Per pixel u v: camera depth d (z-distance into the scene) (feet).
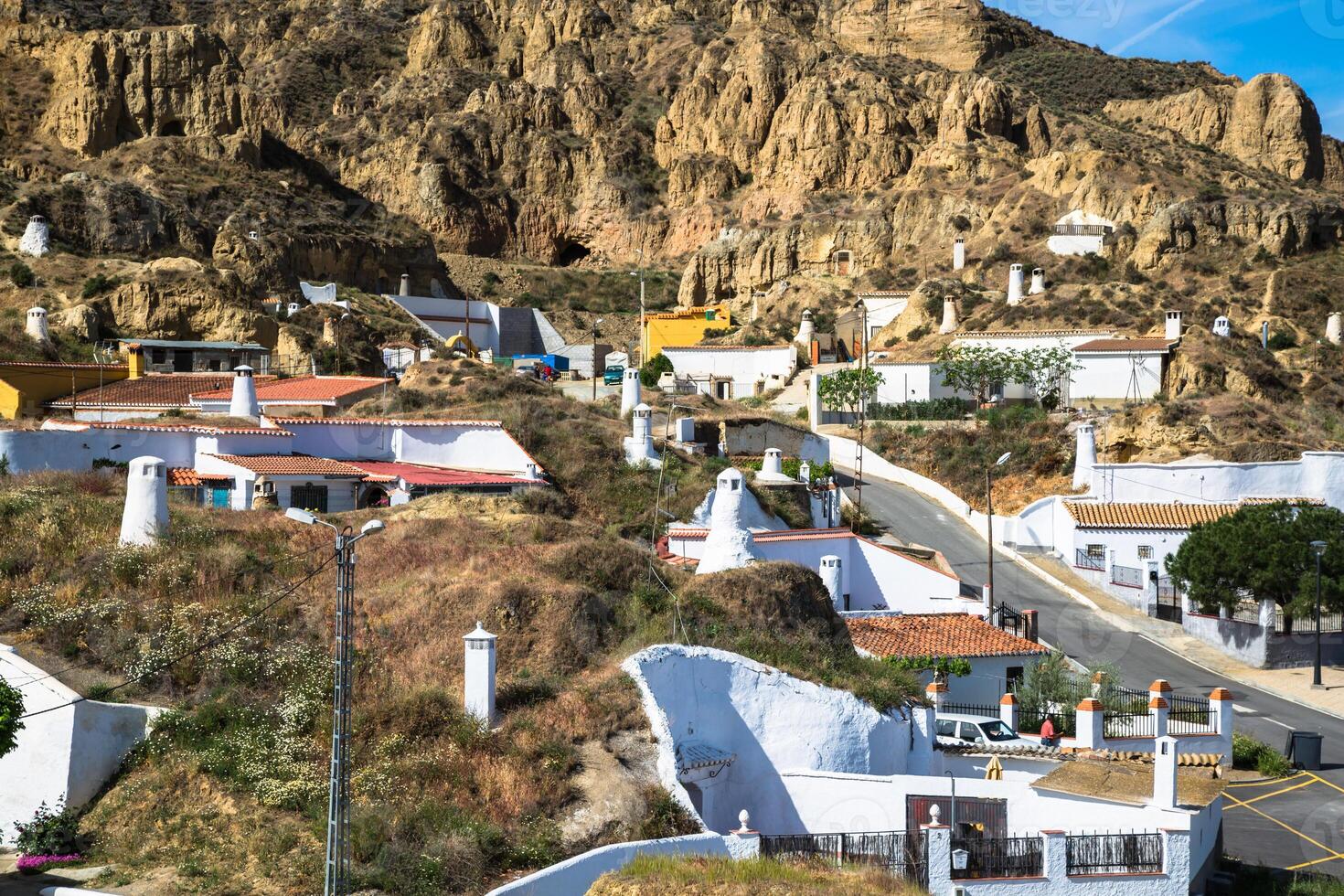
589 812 102.83
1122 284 381.81
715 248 504.43
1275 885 115.65
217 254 363.15
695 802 112.06
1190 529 211.61
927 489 265.95
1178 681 180.45
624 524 187.83
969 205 464.65
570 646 120.88
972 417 294.66
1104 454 275.80
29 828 100.63
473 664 108.99
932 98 548.31
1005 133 517.14
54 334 281.74
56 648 115.24
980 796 112.68
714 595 134.41
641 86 625.41
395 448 195.52
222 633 117.60
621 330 487.61
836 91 544.21
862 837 104.17
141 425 177.06
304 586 128.36
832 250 478.18
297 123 605.31
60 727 104.17
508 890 90.63
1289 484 235.61
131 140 415.44
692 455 224.33
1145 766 123.54
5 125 401.29
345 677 86.94
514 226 569.23
